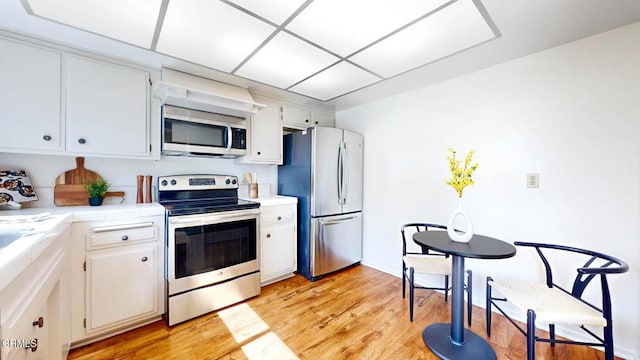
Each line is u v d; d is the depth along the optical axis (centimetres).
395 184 283
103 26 148
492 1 129
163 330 179
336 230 287
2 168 168
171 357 152
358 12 137
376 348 163
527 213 191
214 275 203
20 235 110
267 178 309
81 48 173
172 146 204
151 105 204
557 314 125
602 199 162
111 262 165
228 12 136
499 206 205
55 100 164
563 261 176
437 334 174
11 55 151
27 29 151
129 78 192
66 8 132
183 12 136
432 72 220
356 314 203
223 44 170
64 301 140
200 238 197
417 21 145
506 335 176
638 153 151
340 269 296
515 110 196
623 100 155
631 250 153
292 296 233
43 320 105
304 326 186
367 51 180
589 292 167
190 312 191
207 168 260
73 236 152
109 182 205
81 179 194
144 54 183
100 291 162
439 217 245
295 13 137
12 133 152
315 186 270
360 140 312
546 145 183
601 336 161
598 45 162
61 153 167
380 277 279
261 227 247
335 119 355
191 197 237
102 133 181
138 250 176
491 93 209
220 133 234
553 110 180
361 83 245
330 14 138
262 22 145
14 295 77
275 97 286
